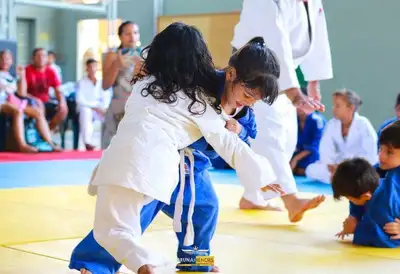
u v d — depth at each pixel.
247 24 4.27
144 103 2.58
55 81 10.74
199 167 2.79
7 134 10.17
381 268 3.00
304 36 4.44
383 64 10.11
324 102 10.67
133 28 8.52
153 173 2.47
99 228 2.51
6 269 2.88
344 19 10.47
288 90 4.13
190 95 2.59
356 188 3.59
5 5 10.75
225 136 2.65
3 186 6.17
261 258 3.17
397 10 9.95
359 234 3.53
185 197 2.75
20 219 4.14
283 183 4.21
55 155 9.76
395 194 3.51
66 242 3.46
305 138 7.98
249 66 2.60
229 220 4.26
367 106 10.28
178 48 2.60
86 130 10.82
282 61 4.13
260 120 4.32
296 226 4.10
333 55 10.58
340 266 3.03
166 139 2.53
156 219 4.20
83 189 5.64
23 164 8.39
